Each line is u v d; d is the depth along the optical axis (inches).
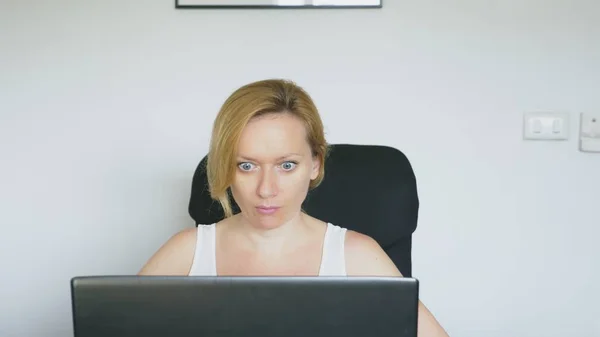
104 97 79.0
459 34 76.8
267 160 35.2
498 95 77.7
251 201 36.2
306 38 77.4
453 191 79.3
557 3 76.2
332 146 57.2
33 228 81.2
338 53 77.4
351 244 42.1
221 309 27.3
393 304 27.3
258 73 78.0
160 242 81.0
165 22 77.7
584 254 79.9
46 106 79.4
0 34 78.4
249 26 77.4
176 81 78.5
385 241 55.4
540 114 77.5
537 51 76.9
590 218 79.4
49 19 78.1
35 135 79.8
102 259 81.6
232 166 35.4
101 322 27.4
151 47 78.1
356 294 27.3
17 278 81.9
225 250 42.3
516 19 76.5
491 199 79.3
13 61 78.7
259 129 34.8
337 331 27.4
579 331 81.2
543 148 78.4
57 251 81.5
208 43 77.9
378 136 78.5
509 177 78.9
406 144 78.6
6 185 80.7
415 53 77.2
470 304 81.2
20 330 82.8
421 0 76.3
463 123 78.2
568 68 77.0
